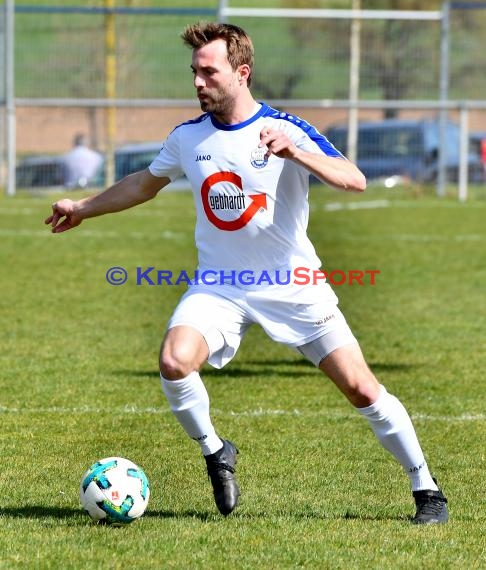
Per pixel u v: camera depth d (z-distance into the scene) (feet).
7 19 282.97
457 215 253.24
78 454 75.36
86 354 110.42
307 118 305.73
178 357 57.77
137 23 290.97
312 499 65.21
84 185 287.89
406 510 63.05
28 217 241.35
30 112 292.61
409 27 291.58
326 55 293.84
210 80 57.41
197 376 59.00
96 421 84.84
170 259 182.39
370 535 57.31
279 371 103.86
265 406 90.07
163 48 291.17
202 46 57.52
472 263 179.83
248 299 59.67
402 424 59.72
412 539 56.75
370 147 297.74
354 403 59.72
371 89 294.66
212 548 54.90
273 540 56.24
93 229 222.89
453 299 146.20
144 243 202.08
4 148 294.46
